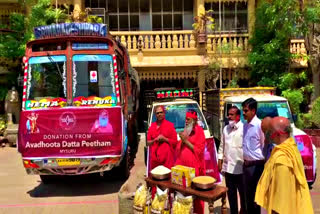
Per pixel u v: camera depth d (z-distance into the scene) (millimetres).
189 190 3584
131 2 15555
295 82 12898
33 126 6219
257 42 13133
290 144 2891
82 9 14672
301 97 11117
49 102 6406
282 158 2795
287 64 12328
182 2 15664
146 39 13625
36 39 6570
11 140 11703
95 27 6730
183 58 13477
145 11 15617
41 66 6598
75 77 6527
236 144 4469
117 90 6539
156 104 8125
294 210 2725
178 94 9281
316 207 5277
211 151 6184
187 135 4398
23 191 6723
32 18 12703
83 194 6445
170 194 3906
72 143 6199
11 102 12750
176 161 4547
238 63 13445
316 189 6184
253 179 4133
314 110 10477
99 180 7426
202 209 4125
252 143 4133
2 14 14578
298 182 2785
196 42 13688
